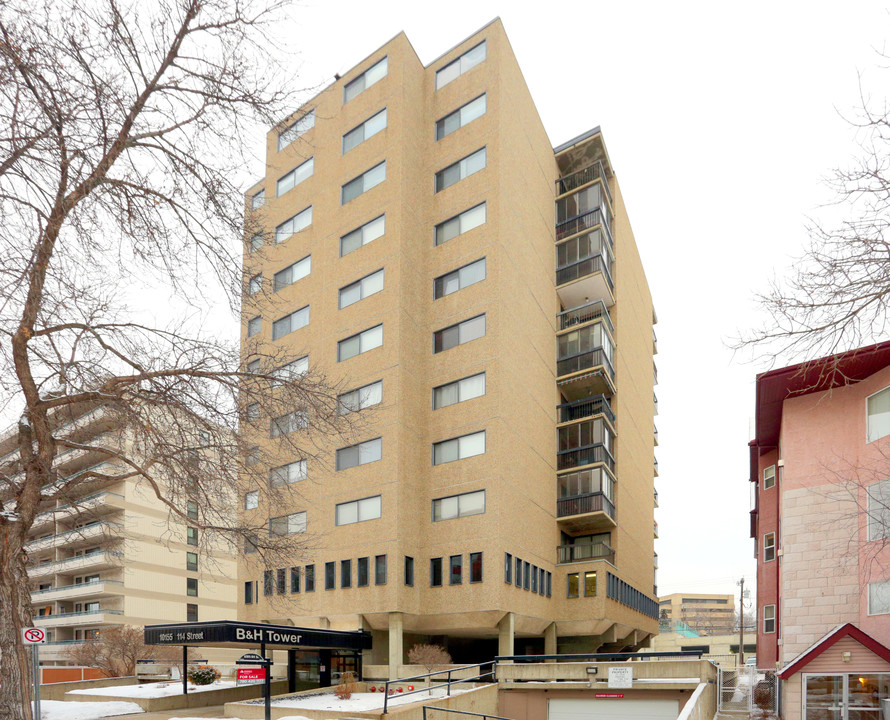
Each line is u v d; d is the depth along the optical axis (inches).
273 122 360.8
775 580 1100.5
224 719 761.0
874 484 761.0
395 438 1146.7
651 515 2094.0
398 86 1302.9
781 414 943.0
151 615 1828.2
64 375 353.7
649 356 2230.6
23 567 343.6
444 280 1272.1
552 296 1517.0
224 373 385.4
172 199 346.9
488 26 1328.7
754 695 1153.4
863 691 698.2
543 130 1547.7
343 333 1273.4
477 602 1083.9
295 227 1424.7
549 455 1390.3
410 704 735.1
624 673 853.8
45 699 1095.0
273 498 442.9
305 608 1189.7
